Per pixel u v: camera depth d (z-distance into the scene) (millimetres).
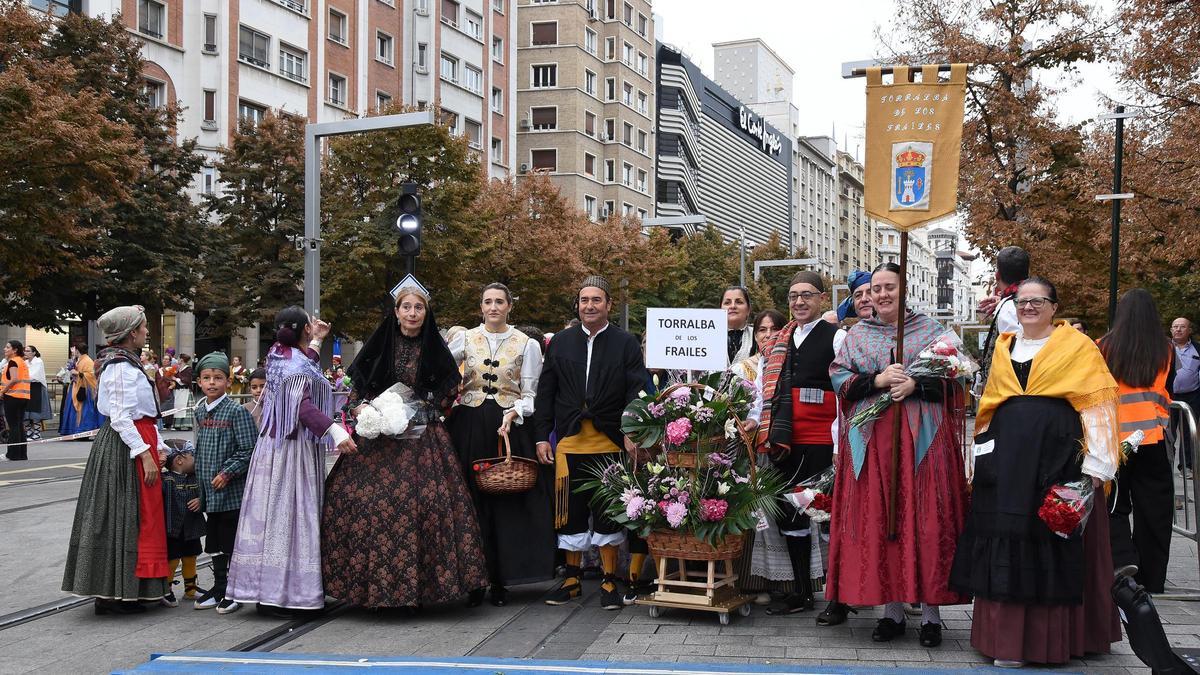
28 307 25328
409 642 5633
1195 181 16500
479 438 6648
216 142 35781
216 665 4891
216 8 35875
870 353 5496
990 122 22203
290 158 30203
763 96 133500
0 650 5531
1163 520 6340
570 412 6484
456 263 27766
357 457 6258
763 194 106375
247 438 6371
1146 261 19625
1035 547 4848
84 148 17781
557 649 5414
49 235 20109
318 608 6133
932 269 145125
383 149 27203
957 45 22062
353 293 28016
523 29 63219
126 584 6121
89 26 27125
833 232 131625
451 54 48750
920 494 5250
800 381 6266
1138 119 18250
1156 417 6066
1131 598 4164
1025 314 5070
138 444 6129
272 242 30141
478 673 4656
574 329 6711
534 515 6637
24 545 8727
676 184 78375
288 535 6137
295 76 39656
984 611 4984
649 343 6383
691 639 5582
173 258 27656
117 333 6281
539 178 35469
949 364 5129
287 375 6227
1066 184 21375
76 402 20578
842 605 5891
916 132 5441
